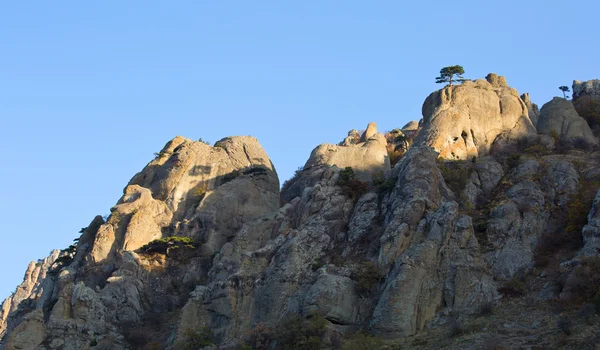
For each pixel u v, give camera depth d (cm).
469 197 8644
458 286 7356
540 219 8025
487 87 10281
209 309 8350
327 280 7712
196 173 10681
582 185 8444
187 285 9462
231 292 8281
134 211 10188
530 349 6378
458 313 7219
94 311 8844
